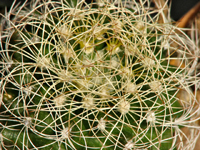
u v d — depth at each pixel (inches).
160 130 3.4
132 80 3.4
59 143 3.2
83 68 3.3
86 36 3.4
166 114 3.4
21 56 3.4
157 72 3.4
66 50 3.4
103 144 3.2
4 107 3.3
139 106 3.4
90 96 3.3
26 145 3.3
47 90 3.2
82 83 3.3
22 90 3.3
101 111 3.2
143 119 3.3
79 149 3.2
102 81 3.4
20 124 3.2
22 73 3.3
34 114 3.2
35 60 3.3
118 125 3.3
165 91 3.4
